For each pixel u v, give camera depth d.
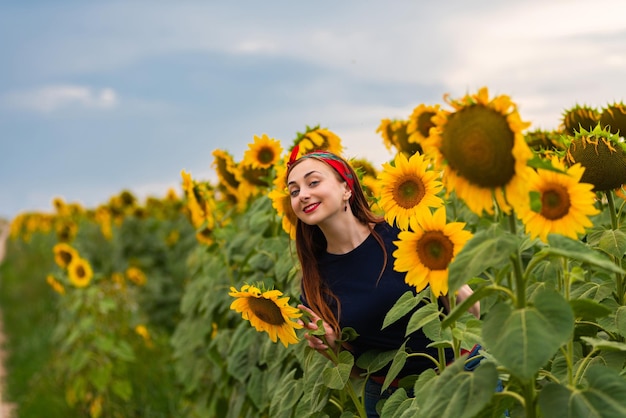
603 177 2.71
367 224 2.99
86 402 6.50
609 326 2.60
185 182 4.77
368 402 3.06
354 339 2.96
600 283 2.82
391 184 2.71
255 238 4.28
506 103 1.76
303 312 2.88
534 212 2.01
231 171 4.72
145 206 11.44
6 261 21.94
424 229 2.19
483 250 1.80
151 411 6.67
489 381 1.83
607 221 3.38
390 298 2.88
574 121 3.35
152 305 9.41
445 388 1.88
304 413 3.02
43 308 12.33
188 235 9.55
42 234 19.64
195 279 6.05
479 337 2.27
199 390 5.75
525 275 1.83
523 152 1.74
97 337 6.18
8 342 11.01
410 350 2.93
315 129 4.11
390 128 4.68
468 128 1.80
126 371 6.75
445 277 2.18
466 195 1.86
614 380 1.80
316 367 2.99
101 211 11.40
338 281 2.97
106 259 11.66
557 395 1.82
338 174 2.91
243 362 4.09
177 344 5.86
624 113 3.21
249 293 2.61
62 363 6.82
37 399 7.29
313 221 2.88
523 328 1.74
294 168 2.94
